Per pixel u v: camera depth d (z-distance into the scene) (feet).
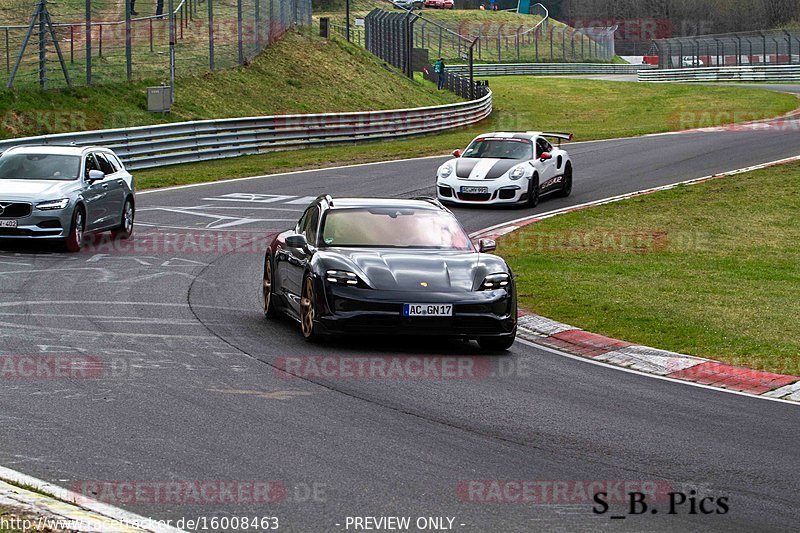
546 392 110.63
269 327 141.08
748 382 118.11
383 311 125.39
